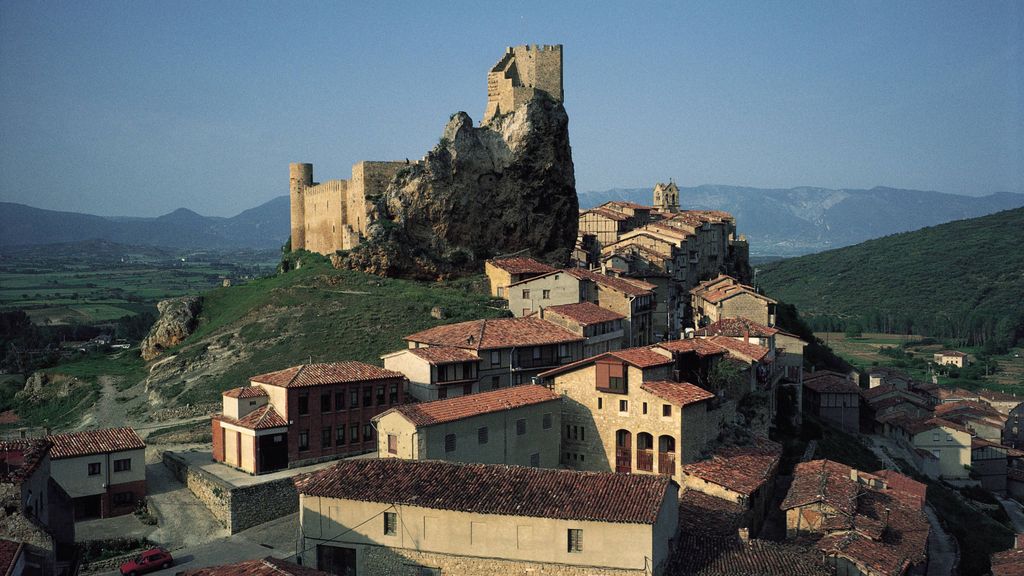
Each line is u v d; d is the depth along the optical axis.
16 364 173.12
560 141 155.00
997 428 142.62
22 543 51.66
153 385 117.69
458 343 90.94
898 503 76.88
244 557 64.25
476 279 143.25
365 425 83.25
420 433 65.75
